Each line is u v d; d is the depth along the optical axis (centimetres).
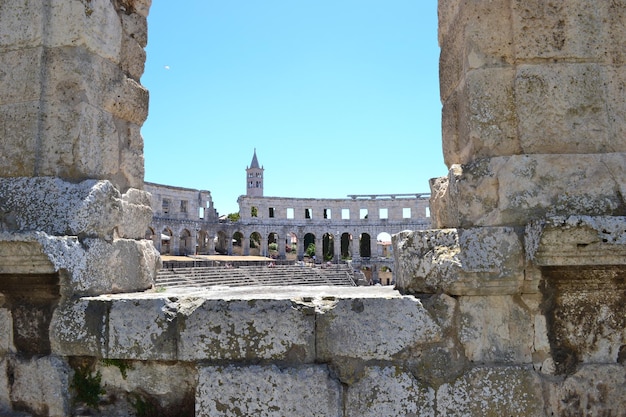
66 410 392
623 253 323
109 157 468
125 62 500
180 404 389
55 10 433
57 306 397
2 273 386
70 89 430
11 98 430
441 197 451
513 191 369
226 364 368
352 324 364
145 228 522
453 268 360
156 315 380
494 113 383
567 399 350
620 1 384
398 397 358
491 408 352
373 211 8531
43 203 409
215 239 8156
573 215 336
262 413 360
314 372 360
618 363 352
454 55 429
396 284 436
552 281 356
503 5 387
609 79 378
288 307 368
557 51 377
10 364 402
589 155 369
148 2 540
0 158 429
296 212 8381
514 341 359
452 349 361
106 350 386
